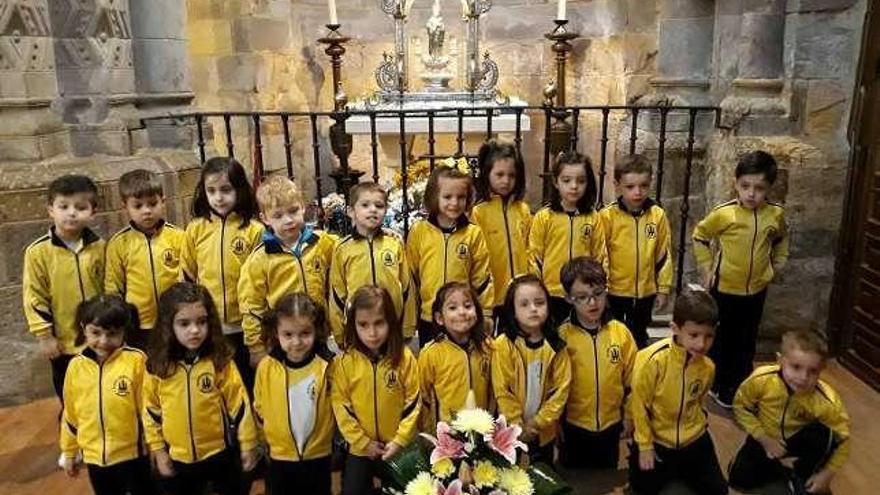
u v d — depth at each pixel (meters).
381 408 2.38
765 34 3.55
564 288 2.59
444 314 2.42
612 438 2.69
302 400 2.37
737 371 3.17
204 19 5.52
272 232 2.67
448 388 2.46
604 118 3.34
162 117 3.47
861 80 3.30
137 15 3.83
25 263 2.70
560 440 2.74
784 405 2.49
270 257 2.63
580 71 5.96
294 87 6.12
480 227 2.93
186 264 2.82
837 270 3.52
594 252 2.98
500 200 2.97
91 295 2.76
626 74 5.12
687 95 4.19
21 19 3.22
